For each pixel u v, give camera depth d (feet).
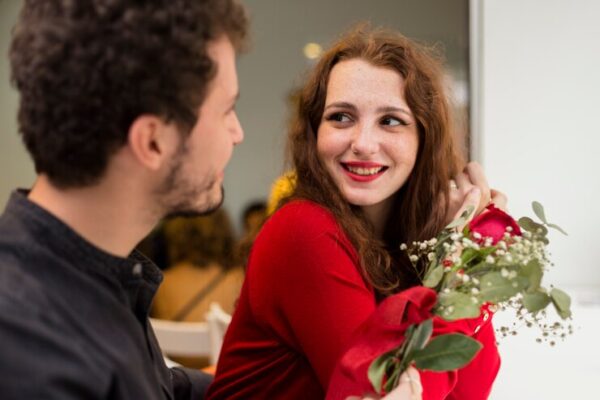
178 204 2.73
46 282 2.44
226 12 2.62
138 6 2.39
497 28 6.84
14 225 2.51
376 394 2.76
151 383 2.76
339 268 3.30
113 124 2.43
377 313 2.72
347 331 3.19
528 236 3.09
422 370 2.80
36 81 2.40
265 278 3.38
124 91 2.40
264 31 8.88
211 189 2.77
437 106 3.63
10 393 2.19
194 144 2.62
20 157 10.22
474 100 7.17
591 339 5.55
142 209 2.67
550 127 6.88
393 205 3.99
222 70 2.65
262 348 3.53
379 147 3.49
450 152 3.91
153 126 2.50
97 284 2.58
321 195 3.55
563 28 6.72
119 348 2.54
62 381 2.25
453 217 3.88
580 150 6.84
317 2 8.65
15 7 9.70
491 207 3.61
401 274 3.92
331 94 3.55
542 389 4.71
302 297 3.27
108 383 2.42
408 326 2.73
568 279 6.98
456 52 7.57
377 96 3.46
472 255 2.97
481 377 3.75
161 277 3.02
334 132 3.54
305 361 3.45
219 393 3.71
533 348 5.44
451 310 2.77
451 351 2.63
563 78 6.79
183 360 8.96
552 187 6.95
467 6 7.53
